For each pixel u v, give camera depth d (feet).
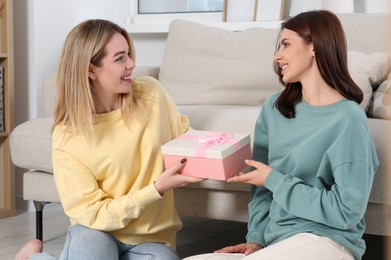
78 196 5.41
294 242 4.58
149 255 5.46
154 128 5.64
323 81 5.06
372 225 6.25
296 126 5.17
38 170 8.53
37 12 11.05
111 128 5.55
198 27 9.70
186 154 5.16
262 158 5.67
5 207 10.78
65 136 5.52
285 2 10.75
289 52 5.08
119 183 5.58
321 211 4.70
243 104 9.00
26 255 6.20
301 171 5.00
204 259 4.75
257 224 5.45
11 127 10.68
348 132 4.75
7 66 10.61
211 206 7.17
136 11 12.42
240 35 9.35
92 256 5.13
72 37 5.41
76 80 5.37
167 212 5.82
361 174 4.67
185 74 9.40
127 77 5.48
